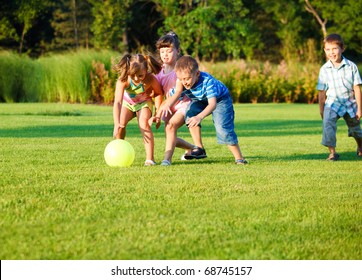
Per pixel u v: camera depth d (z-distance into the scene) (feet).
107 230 15.70
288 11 202.08
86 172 24.93
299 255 14.35
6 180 22.66
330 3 199.00
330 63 33.40
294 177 24.76
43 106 89.71
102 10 182.91
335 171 27.04
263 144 41.06
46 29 207.51
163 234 15.38
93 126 54.75
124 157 27.04
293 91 120.78
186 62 27.04
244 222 16.79
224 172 25.61
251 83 117.70
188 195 20.18
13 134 45.65
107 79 101.65
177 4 180.04
